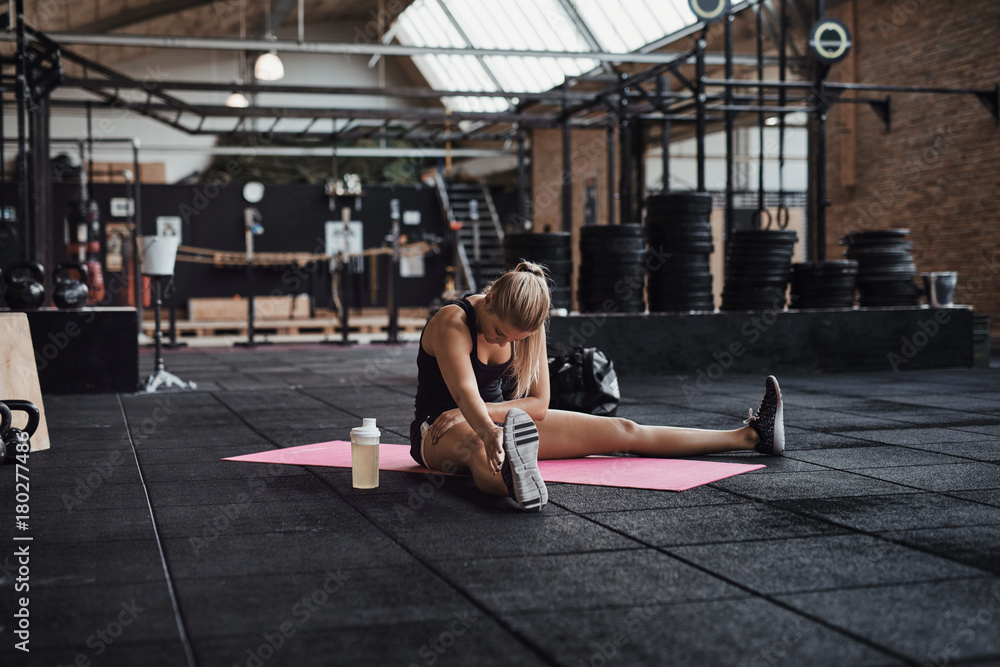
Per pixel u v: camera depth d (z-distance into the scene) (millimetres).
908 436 4348
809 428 4637
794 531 2535
